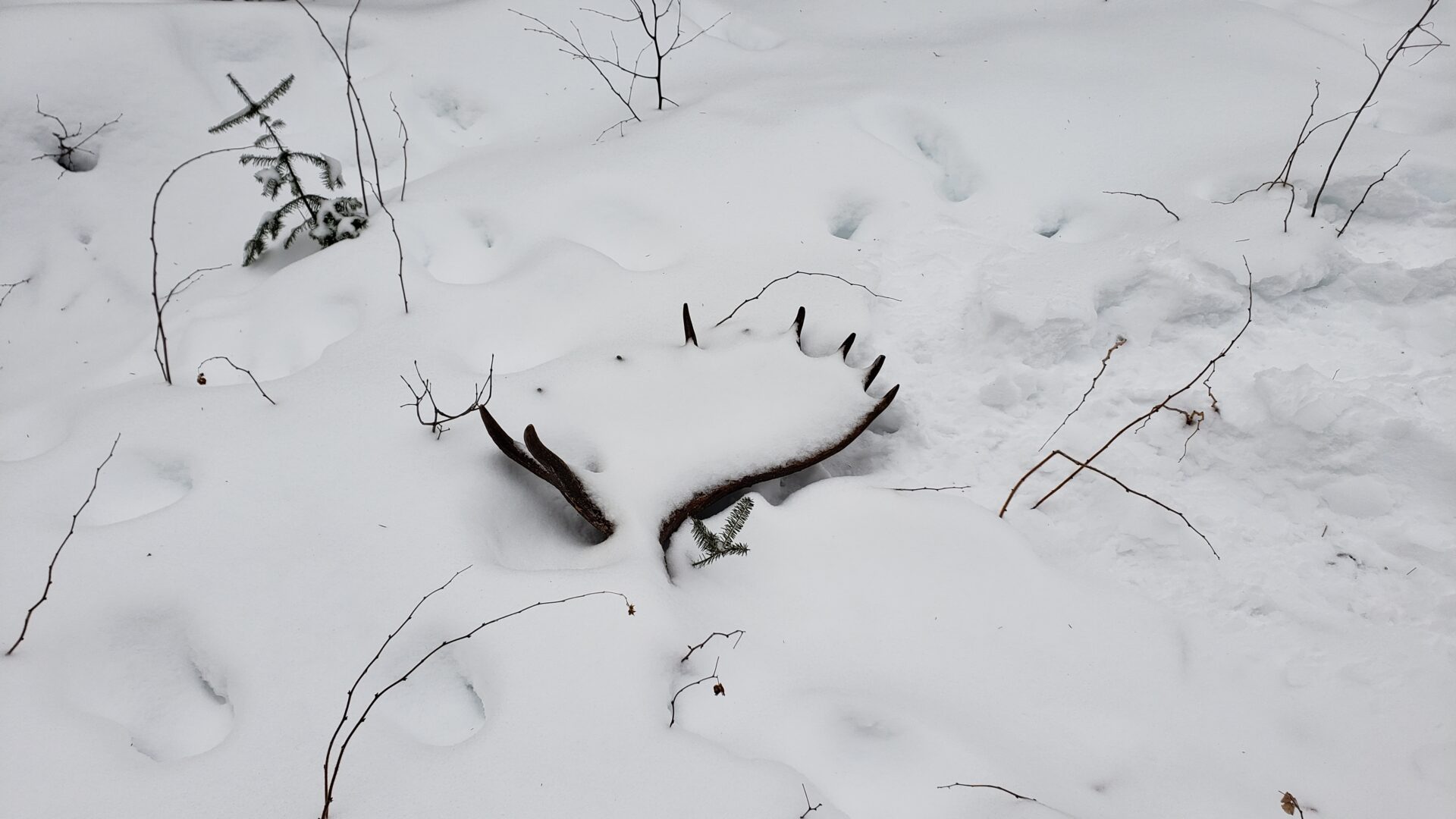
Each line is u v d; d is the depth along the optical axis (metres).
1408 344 3.30
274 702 2.24
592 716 2.16
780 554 2.76
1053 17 5.48
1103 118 4.46
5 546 2.59
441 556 2.55
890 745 2.25
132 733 2.30
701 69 5.24
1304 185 3.86
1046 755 2.29
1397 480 2.85
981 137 4.41
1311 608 2.66
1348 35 5.15
